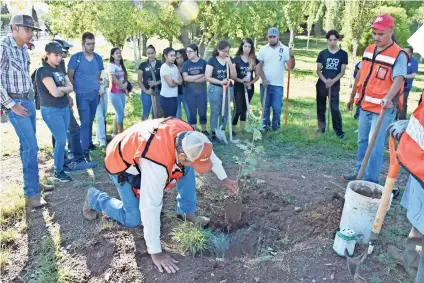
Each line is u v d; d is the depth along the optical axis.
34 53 17.17
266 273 3.08
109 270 3.22
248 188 4.68
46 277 3.16
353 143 6.81
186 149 2.66
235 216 3.94
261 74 7.45
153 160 2.76
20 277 3.20
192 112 7.04
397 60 4.23
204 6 12.99
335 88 7.18
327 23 20.50
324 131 7.62
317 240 3.47
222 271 3.11
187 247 3.42
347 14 13.55
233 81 7.10
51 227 3.87
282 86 7.49
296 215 4.03
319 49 31.70
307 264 3.15
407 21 18.44
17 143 6.62
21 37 3.98
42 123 8.34
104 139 6.53
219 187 4.71
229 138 6.97
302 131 7.57
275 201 4.39
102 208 3.57
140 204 2.90
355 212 3.36
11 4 11.41
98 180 5.05
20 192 4.57
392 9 17.92
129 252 3.42
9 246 3.59
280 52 7.32
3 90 3.79
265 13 13.25
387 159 6.11
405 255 3.14
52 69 4.61
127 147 2.94
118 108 6.70
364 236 3.39
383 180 5.18
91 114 5.90
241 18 12.90
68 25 12.77
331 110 7.22
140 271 3.17
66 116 4.89
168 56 6.56
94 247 3.51
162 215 4.02
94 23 12.45
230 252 3.56
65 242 3.62
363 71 4.59
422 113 2.58
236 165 5.59
